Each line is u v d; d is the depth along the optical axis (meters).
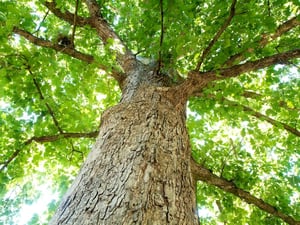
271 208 4.41
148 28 4.16
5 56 4.00
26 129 4.88
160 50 3.24
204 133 6.31
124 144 2.25
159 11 3.39
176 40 3.30
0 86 4.42
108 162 2.08
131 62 4.06
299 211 5.29
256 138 5.72
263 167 5.95
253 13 3.50
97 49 5.52
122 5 5.89
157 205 1.71
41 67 4.39
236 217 5.47
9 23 3.61
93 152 2.32
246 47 3.62
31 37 3.84
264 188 5.69
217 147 5.98
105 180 1.89
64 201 1.85
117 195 1.74
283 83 5.38
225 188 4.38
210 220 6.18
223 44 3.60
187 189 2.04
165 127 2.55
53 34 4.26
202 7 4.27
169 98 3.03
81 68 4.63
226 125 6.54
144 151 2.15
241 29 3.78
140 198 1.71
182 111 3.05
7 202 5.51
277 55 3.12
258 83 5.94
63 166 5.71
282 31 3.79
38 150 5.24
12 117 4.86
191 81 3.06
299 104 5.20
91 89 5.55
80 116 5.06
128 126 2.49
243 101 5.25
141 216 1.59
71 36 3.86
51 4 4.54
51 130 4.87
